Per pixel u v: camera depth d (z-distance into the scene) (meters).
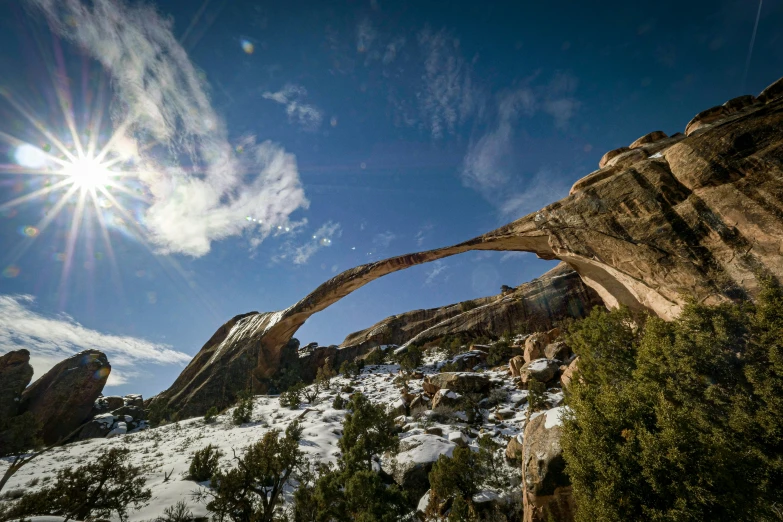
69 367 48.25
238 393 46.47
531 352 34.16
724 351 10.37
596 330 15.89
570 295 56.19
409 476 16.61
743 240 12.84
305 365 66.25
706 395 9.98
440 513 13.70
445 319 70.69
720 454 6.52
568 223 19.67
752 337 10.21
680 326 11.61
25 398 44.41
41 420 40.78
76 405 44.38
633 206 17.22
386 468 18.23
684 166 16.22
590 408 8.22
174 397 53.53
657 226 15.72
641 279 15.49
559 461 9.77
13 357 48.53
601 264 17.70
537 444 10.91
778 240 11.84
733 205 13.56
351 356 67.56
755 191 13.19
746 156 14.21
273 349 56.88
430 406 28.98
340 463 15.30
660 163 17.80
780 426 8.48
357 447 14.52
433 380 32.28
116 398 51.78
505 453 17.44
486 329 57.66
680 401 10.40
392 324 75.75
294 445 14.38
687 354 10.80
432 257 31.44
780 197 12.38
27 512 11.46
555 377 28.58
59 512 11.73
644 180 17.58
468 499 13.52
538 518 9.42
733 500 6.09
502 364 41.16
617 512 6.66
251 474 12.95
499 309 59.81
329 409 33.47
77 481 12.52
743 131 14.92
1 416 40.25
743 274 12.29
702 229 14.23
